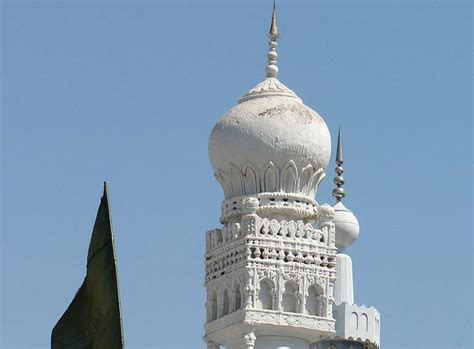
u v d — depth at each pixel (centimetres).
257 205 16162
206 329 16288
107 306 8712
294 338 16050
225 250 16188
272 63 17300
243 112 16575
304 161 16462
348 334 18150
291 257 16012
